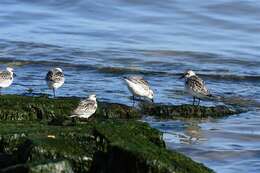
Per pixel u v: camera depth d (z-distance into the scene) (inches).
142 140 591.2
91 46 1233.4
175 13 1435.8
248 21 1406.3
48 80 850.8
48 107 745.0
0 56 1145.4
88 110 718.5
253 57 1205.7
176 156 571.5
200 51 1225.4
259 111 893.2
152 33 1333.7
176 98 927.7
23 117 727.1
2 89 908.6
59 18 1409.9
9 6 1456.7
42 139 569.9
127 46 1245.7
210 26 1384.1
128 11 1446.9
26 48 1202.0
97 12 1441.9
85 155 568.1
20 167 525.7
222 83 1033.5
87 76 1030.4
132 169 550.9
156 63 1147.9
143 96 863.7
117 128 606.9
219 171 665.0
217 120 845.8
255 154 716.7
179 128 804.0
